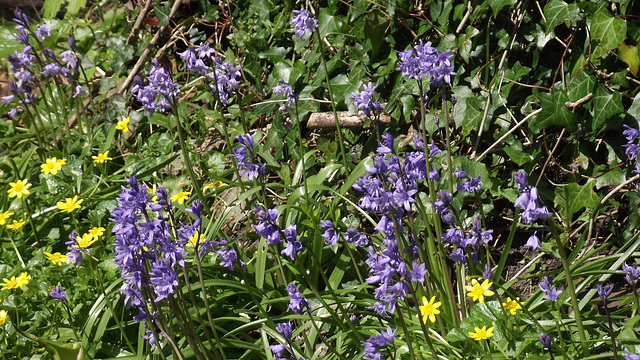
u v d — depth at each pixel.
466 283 0.72
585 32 0.78
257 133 0.87
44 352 0.73
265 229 0.66
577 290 0.71
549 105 0.77
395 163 0.64
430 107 0.82
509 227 0.79
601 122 0.76
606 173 0.76
